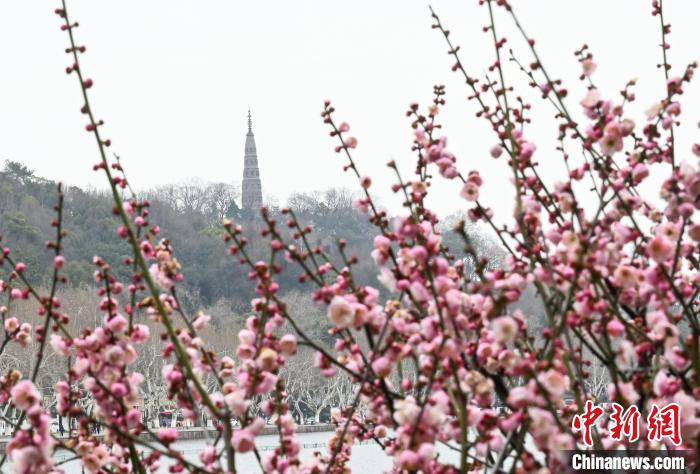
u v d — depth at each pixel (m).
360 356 7.82
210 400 6.85
